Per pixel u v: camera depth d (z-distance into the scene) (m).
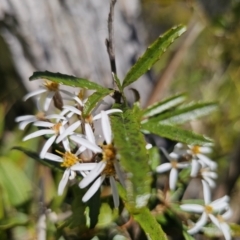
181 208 0.41
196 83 0.85
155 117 0.41
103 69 0.69
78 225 0.39
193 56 0.86
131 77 0.37
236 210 0.67
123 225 0.40
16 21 0.64
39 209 0.47
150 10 1.07
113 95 0.37
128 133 0.32
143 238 0.41
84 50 0.68
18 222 0.47
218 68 0.87
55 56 0.67
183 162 0.42
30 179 0.57
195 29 0.68
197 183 0.62
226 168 0.64
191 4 0.68
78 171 0.38
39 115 0.41
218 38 0.81
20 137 0.61
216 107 0.42
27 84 0.68
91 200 0.38
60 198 0.46
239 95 0.85
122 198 0.37
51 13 0.66
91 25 0.69
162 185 0.49
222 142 0.80
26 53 0.66
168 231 0.41
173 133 0.39
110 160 0.35
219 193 0.63
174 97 0.41
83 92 0.40
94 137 0.36
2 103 0.72
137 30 0.76
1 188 0.52
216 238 0.49
